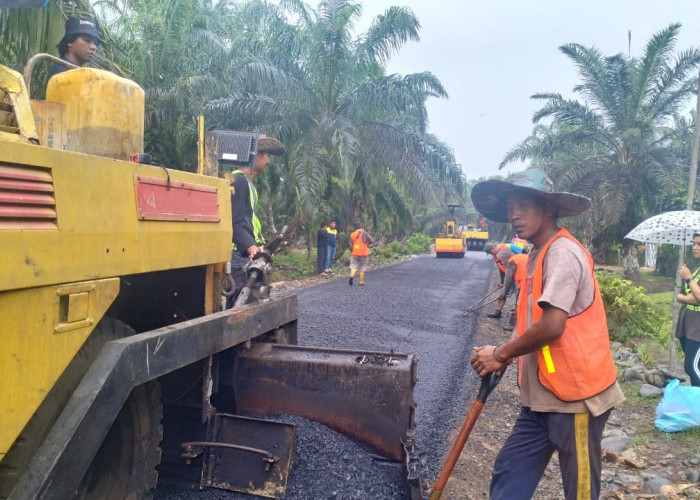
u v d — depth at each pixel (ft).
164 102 50.80
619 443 14.32
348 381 10.76
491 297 42.37
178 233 9.15
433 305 36.73
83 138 9.01
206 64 57.36
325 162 53.47
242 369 11.25
